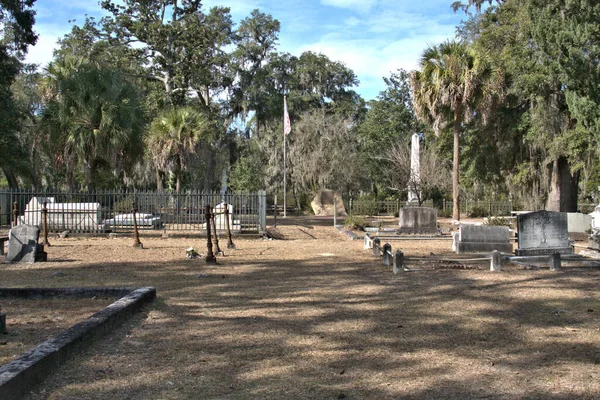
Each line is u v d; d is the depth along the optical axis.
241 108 52.34
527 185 30.66
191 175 44.31
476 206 39.97
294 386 4.79
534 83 24.25
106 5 39.03
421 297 8.76
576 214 19.88
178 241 18.62
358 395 4.61
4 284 9.86
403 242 19.52
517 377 5.07
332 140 46.72
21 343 5.87
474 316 7.48
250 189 43.81
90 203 21.14
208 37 40.38
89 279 10.48
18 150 31.81
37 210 20.19
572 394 4.64
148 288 8.32
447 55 27.14
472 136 30.75
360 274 11.21
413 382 4.93
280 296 8.85
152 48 39.88
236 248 16.48
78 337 5.57
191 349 5.85
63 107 23.91
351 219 25.86
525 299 8.61
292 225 29.70
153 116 37.75
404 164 43.19
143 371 5.11
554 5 23.44
